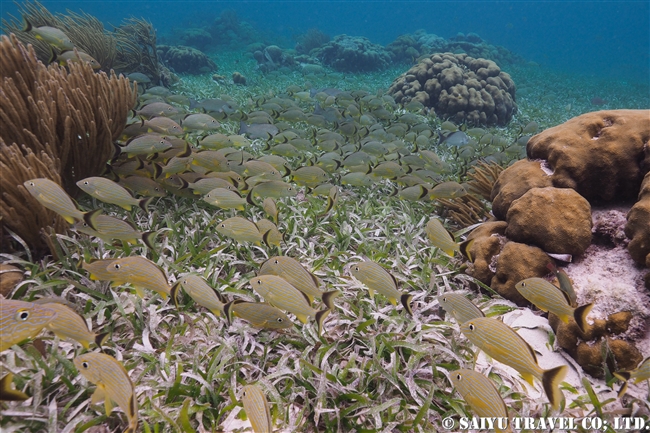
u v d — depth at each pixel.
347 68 8.73
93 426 0.81
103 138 1.56
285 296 0.93
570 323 1.11
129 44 4.89
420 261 1.54
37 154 1.34
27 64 1.51
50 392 0.85
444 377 1.01
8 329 0.65
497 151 2.96
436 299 1.27
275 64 8.79
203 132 3.01
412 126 3.41
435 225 1.26
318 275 1.39
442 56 5.27
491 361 1.08
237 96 5.12
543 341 1.18
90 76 1.59
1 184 1.18
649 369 0.80
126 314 1.08
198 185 1.56
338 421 0.86
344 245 1.61
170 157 1.83
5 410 0.78
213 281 1.26
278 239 1.33
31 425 0.78
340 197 2.20
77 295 1.11
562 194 1.36
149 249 1.39
